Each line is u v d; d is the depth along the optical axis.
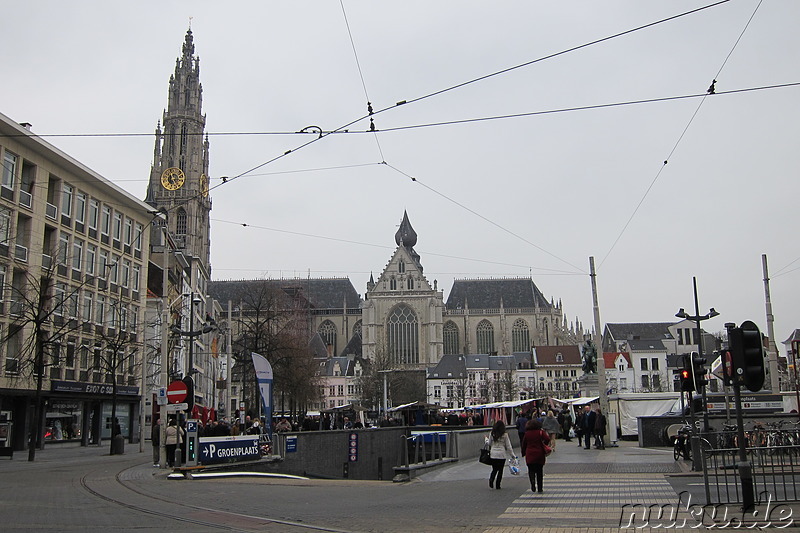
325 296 177.62
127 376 62.22
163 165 158.25
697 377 25.36
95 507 16.92
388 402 129.12
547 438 19.95
